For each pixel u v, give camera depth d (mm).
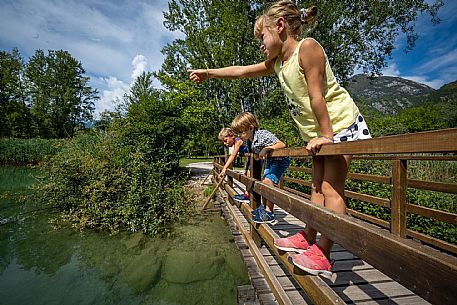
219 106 18625
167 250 4840
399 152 723
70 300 3463
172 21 16828
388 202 2787
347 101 1322
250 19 14266
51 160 6961
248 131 2898
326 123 1193
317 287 1054
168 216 6203
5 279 3951
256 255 2271
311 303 1696
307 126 1396
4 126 28266
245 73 1895
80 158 6758
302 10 1435
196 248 4879
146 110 10484
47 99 33719
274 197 1558
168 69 19875
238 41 14586
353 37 12727
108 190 5961
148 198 6074
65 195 6668
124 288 3730
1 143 19531
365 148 860
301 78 1269
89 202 6059
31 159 19969
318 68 1193
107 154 7055
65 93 34000
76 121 35625
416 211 2596
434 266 506
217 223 6094
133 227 5699
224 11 14352
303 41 1232
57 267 4320
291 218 3643
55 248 4984
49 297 3514
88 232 5695
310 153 1224
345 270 2098
